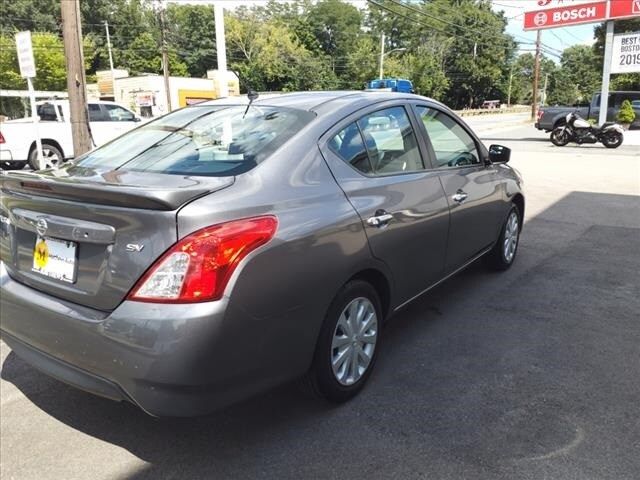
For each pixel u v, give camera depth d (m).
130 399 2.36
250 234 2.36
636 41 18.69
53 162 13.60
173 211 2.25
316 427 2.89
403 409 3.04
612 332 3.98
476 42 85.00
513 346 3.78
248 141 2.94
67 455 2.72
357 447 2.72
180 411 2.30
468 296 4.72
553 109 21.28
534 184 10.68
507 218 5.12
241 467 2.60
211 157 2.86
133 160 3.06
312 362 2.83
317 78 82.25
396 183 3.37
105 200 2.36
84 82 9.55
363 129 3.31
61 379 2.60
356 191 3.03
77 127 9.52
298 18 90.88
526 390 3.21
